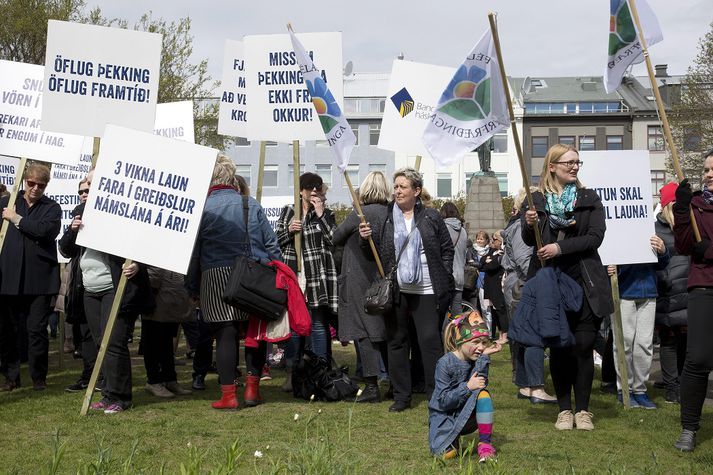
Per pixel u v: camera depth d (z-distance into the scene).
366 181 8.02
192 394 8.35
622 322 7.91
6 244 8.41
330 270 8.89
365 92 70.88
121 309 7.27
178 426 6.65
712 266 6.13
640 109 67.75
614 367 8.73
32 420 6.89
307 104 9.28
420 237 7.48
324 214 9.03
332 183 69.88
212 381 9.34
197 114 30.95
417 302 7.53
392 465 5.43
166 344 8.23
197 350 8.66
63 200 11.06
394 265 7.44
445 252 7.62
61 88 7.79
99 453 4.28
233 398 7.48
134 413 7.21
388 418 7.11
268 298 7.39
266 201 13.17
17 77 9.40
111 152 7.14
